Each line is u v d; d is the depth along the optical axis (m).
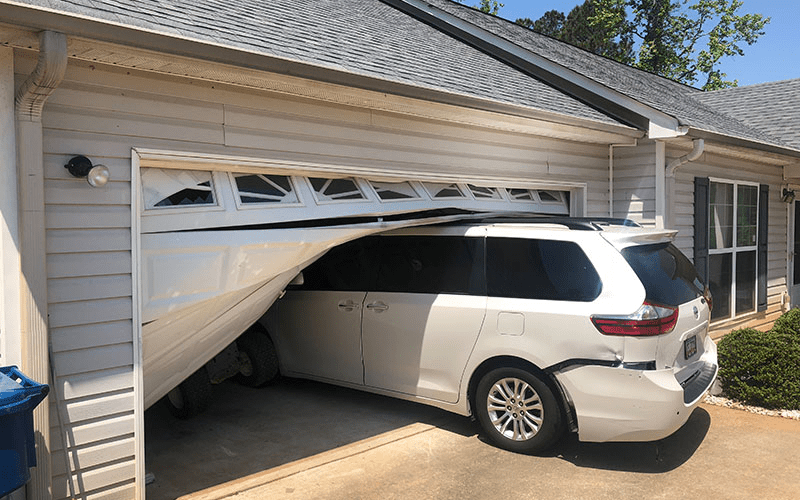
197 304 4.33
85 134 3.77
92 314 3.78
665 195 8.01
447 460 4.98
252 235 4.52
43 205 3.52
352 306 6.07
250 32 4.66
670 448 5.23
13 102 3.47
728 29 31.62
